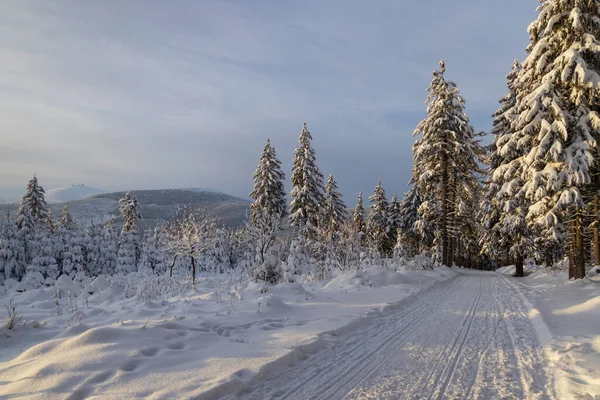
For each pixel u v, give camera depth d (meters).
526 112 14.73
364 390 4.90
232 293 12.67
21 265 38.28
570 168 13.27
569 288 13.55
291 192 33.69
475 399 4.61
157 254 44.50
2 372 5.05
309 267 24.64
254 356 5.90
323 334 7.59
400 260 24.45
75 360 5.21
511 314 10.16
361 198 50.78
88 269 43.53
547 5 14.80
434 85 28.09
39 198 47.19
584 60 13.44
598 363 5.60
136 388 4.52
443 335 7.85
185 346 6.40
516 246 25.84
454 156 27.55
